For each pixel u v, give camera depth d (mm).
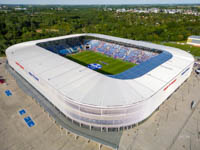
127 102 37656
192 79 67875
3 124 43344
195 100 53531
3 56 94938
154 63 58031
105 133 39719
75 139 39281
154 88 43656
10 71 70562
